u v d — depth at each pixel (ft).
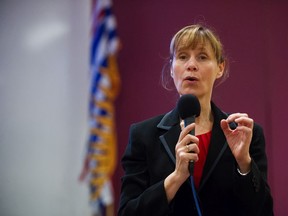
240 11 20.13
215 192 10.01
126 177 10.68
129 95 19.38
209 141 10.52
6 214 12.88
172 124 10.82
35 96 13.44
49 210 13.17
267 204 10.17
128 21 19.80
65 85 13.75
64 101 13.64
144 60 19.61
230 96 19.57
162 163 10.37
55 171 13.30
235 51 19.88
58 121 13.46
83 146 13.69
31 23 13.82
